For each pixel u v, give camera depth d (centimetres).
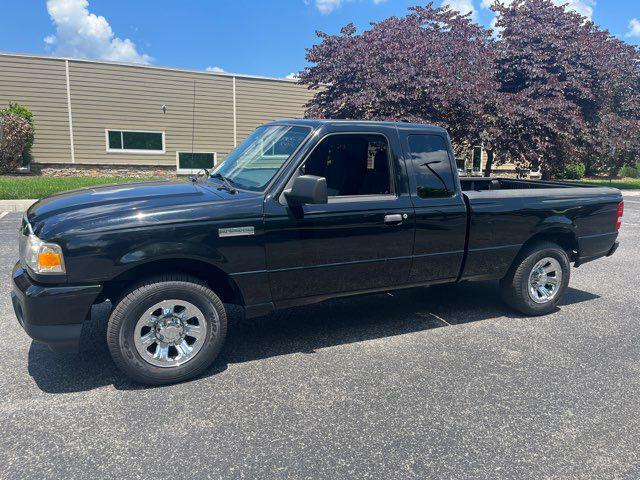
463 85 1313
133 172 1975
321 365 392
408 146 436
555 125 1520
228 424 307
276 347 428
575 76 1738
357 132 412
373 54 1359
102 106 1886
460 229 456
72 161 1881
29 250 330
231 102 2080
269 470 264
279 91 2153
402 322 493
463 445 289
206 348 366
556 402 340
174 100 1986
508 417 320
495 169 2386
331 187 407
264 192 379
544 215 501
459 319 504
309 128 409
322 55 1473
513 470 268
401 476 261
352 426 307
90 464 266
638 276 697
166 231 341
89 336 442
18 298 336
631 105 2050
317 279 402
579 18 1886
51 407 323
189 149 2044
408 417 318
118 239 330
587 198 533
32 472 258
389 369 386
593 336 462
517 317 514
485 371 385
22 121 1733
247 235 366
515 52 1694
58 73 1809
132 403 330
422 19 1515
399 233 426
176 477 257
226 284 394
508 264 495
